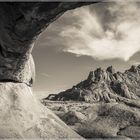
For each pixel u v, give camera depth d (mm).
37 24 5102
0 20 5309
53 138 7020
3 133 6242
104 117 14945
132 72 110125
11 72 7047
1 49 6160
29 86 8273
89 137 11883
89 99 70062
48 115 7938
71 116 15500
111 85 88188
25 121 6996
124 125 13430
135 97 82562
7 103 7078
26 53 6320
